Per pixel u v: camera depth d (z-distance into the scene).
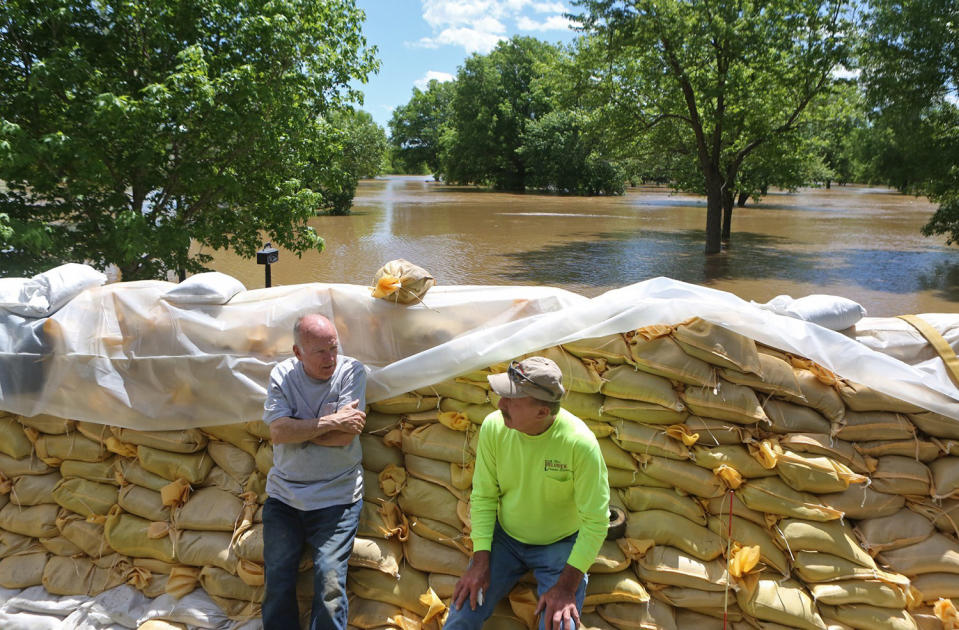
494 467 2.43
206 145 9.41
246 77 8.69
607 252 19.52
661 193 53.84
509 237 23.03
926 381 2.48
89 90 8.37
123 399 2.93
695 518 2.59
